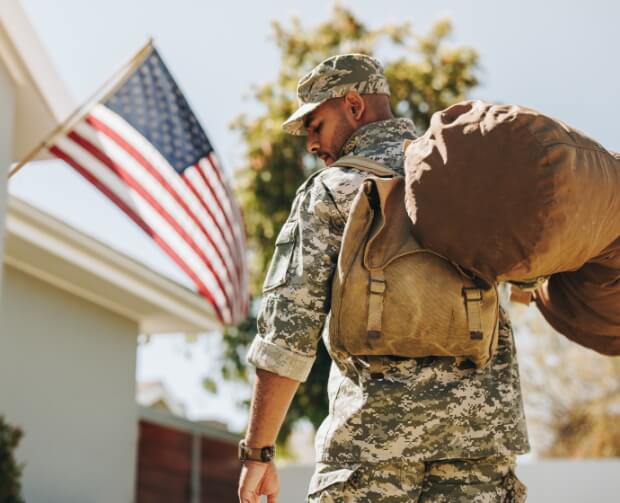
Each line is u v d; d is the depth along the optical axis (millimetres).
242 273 7809
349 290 2270
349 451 2332
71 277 8758
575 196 2184
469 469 2336
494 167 2188
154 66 6965
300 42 16203
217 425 12836
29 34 6129
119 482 9531
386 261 2271
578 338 2668
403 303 2248
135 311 9891
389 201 2334
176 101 7020
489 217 2182
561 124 2287
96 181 6633
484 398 2338
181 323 10391
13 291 8328
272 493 2422
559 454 21125
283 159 15336
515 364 2449
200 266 7215
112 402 9555
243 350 15953
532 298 2742
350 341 2289
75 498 8805
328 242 2406
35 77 6320
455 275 2266
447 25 16234
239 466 13086
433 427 2309
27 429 8297
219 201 7234
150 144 6863
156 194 6887
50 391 8664
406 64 15992
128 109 6801
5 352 8172
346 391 2385
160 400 18906
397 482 2314
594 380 21078
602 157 2291
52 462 8555
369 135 2604
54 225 7949
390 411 2320
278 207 15305
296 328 2375
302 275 2391
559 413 21234
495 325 2301
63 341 8930
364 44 16188
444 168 2223
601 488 8711
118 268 8805
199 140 7105
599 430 20859
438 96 15789
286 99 15688
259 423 2379
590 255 2334
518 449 2342
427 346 2271
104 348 9531
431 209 2227
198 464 12078
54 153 6504
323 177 2479
